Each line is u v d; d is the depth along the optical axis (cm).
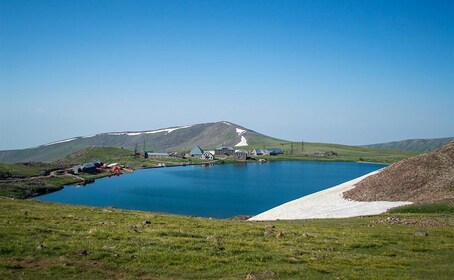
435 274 2462
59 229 3098
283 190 17188
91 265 2209
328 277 2281
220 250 2734
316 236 3562
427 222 4962
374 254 3045
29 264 2167
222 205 13138
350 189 10131
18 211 3978
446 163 9131
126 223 3647
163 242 2830
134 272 2170
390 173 9794
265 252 2759
